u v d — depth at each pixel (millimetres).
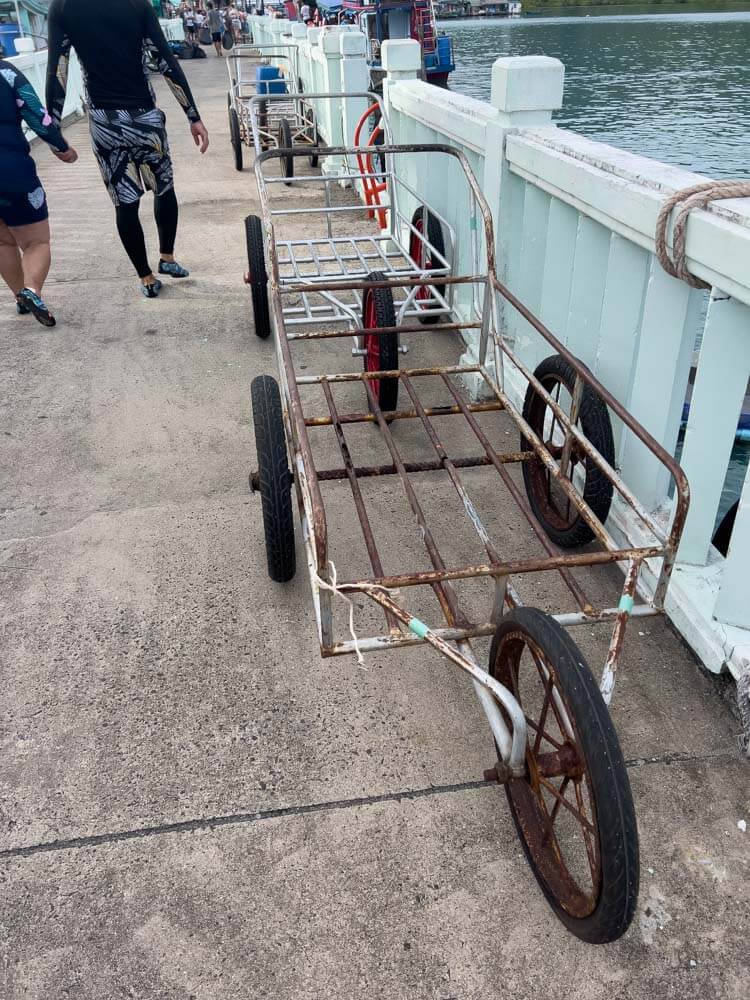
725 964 1977
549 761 1893
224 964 1985
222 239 7359
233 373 4934
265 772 2463
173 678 2791
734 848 2238
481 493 3740
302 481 2863
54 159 10984
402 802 2367
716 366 2570
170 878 2176
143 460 4074
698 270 2496
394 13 17953
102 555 3389
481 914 2084
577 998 1913
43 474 3965
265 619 3037
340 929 2055
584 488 3041
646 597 3027
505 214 4176
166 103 16203
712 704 2676
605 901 1710
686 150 18766
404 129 6113
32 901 2125
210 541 3461
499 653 2166
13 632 2992
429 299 4887
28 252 5410
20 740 2570
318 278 4629
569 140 3523
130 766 2486
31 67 13281
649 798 2367
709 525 2869
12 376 4930
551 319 3873
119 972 1975
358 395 4637
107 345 5320
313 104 10703
